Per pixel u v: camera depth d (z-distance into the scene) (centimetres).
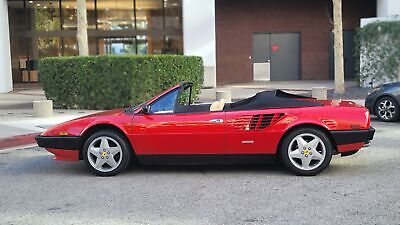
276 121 671
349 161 768
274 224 480
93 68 1438
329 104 695
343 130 666
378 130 1086
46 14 2562
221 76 2655
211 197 583
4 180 697
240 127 673
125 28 2520
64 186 655
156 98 710
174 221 497
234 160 689
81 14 1619
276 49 2677
